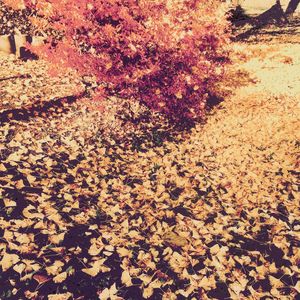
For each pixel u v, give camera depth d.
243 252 3.98
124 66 6.40
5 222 3.68
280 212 4.81
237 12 17.89
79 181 4.75
